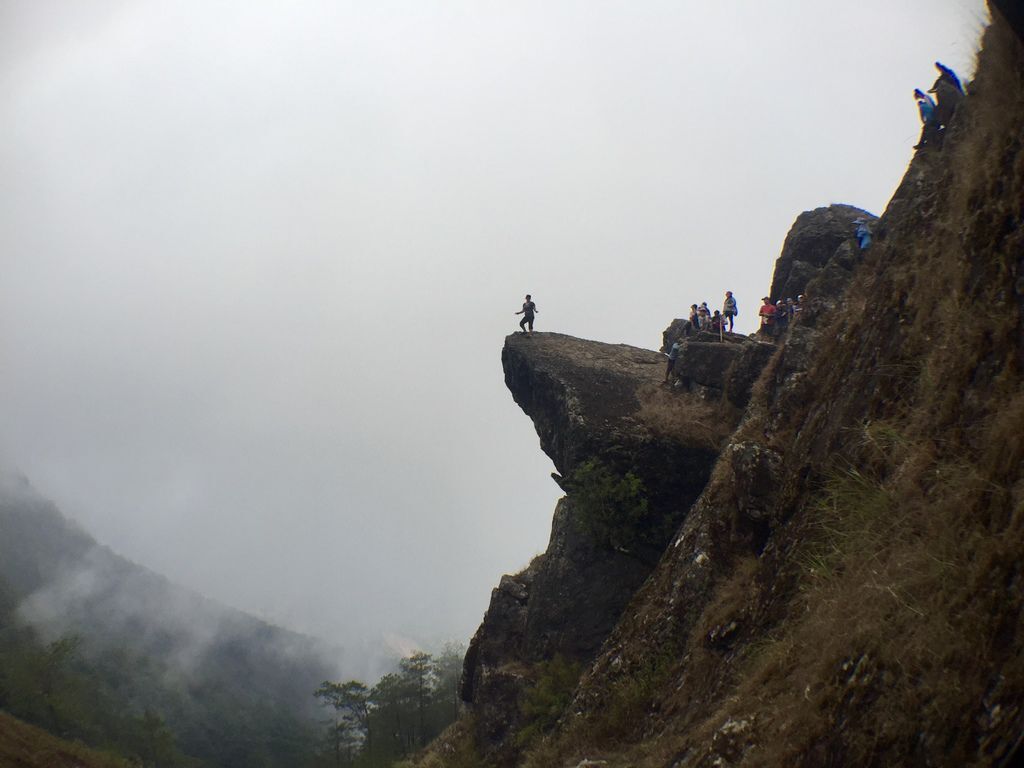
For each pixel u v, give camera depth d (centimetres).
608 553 2703
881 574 883
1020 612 648
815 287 2208
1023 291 909
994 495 759
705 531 1739
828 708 831
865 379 1290
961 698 658
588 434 2675
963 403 938
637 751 1395
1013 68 1079
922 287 1232
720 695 1252
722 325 3052
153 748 9669
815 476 1306
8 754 4372
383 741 7188
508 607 3083
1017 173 1006
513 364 3294
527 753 2030
